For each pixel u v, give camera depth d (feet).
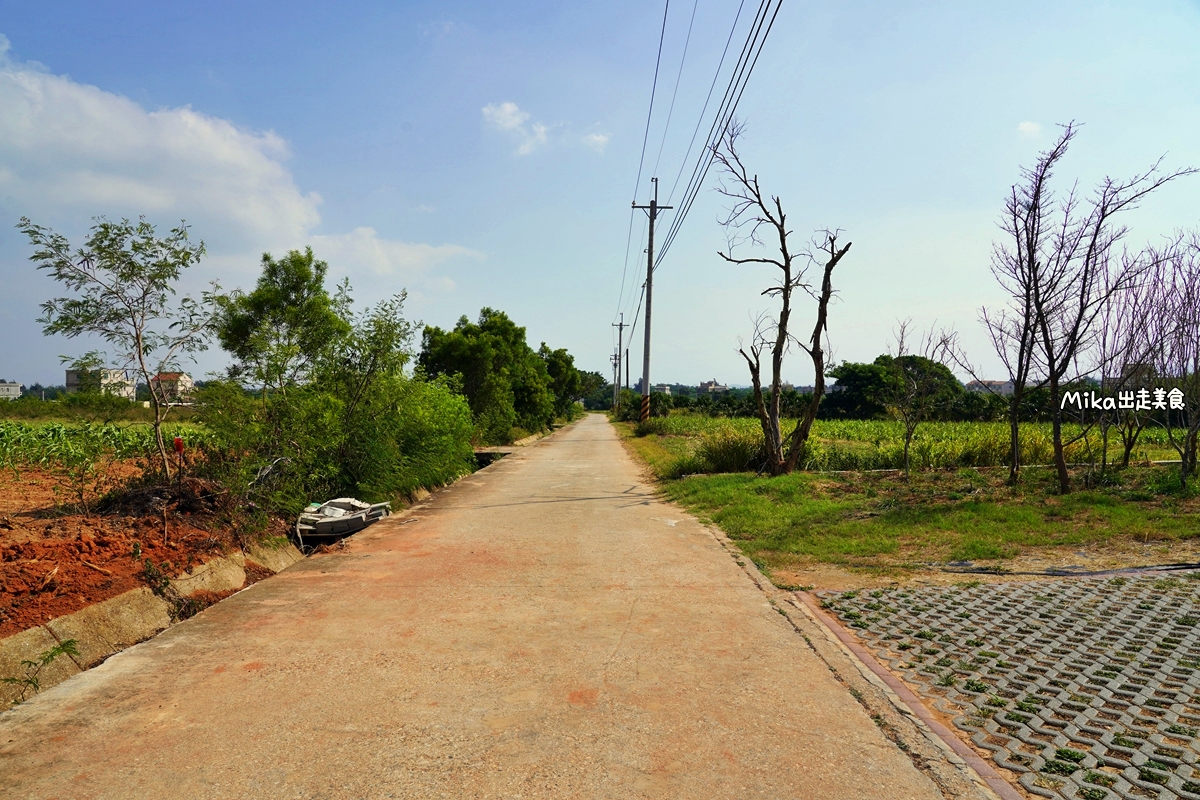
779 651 15.81
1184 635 15.98
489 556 25.96
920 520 30.04
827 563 24.79
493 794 9.83
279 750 11.12
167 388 27.61
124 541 20.83
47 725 12.01
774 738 11.60
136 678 14.16
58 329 23.79
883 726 12.01
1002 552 24.77
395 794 9.82
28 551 18.48
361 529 31.81
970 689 13.43
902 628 17.26
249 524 25.52
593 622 17.97
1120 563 22.93
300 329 34.60
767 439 50.16
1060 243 35.17
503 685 13.83
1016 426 38.04
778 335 50.19
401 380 41.14
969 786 10.05
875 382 190.29
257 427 27.89
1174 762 10.44
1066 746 11.07
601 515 35.81
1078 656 14.90
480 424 94.89
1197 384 34.91
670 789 9.99
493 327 122.72
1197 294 35.06
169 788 9.95
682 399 245.45
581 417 300.61
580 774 10.41
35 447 38.11
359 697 13.23
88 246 23.57
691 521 34.01
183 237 25.53
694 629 17.40
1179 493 31.86
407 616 18.48
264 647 16.05
